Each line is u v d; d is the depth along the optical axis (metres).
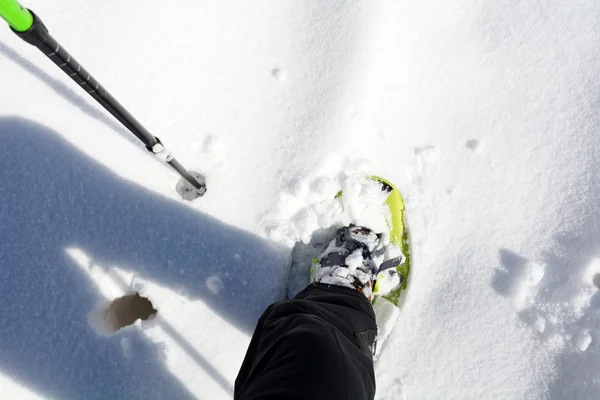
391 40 1.88
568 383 1.61
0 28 1.78
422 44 1.92
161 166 1.78
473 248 1.80
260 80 1.85
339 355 1.11
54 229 1.70
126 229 1.73
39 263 1.68
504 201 1.82
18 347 1.62
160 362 1.66
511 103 1.89
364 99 1.82
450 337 1.73
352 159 1.82
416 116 1.89
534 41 1.91
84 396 1.62
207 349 1.68
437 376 1.70
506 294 1.73
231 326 1.71
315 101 1.82
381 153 1.85
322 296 1.52
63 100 1.76
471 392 1.67
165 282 1.71
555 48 1.90
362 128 1.82
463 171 1.86
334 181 1.81
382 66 1.86
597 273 1.69
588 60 1.88
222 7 1.90
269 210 1.78
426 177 1.86
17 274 1.67
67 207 1.72
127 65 1.81
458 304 1.75
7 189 1.71
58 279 1.68
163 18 1.86
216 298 1.72
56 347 1.64
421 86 1.91
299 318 1.24
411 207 1.85
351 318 1.42
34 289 1.66
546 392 1.63
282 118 1.83
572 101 1.86
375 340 1.63
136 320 1.69
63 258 1.69
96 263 1.70
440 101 1.90
